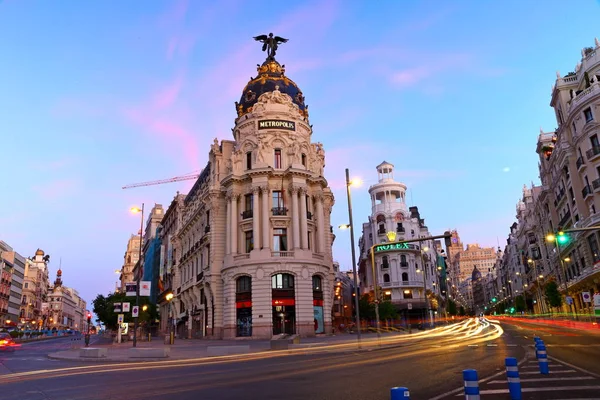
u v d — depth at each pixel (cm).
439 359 1856
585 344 2370
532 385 1138
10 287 12388
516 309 12256
